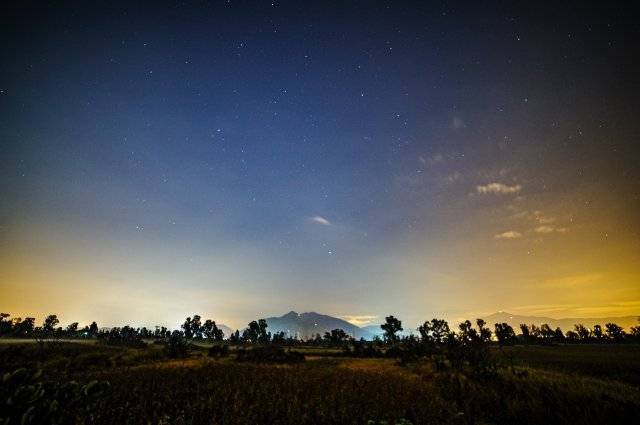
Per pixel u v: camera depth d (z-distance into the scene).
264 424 11.98
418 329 55.41
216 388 17.42
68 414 7.10
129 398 14.41
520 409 13.77
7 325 88.25
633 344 83.75
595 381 19.72
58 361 31.19
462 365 27.56
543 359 38.50
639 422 11.73
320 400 14.78
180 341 46.84
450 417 13.58
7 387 6.21
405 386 19.70
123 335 98.00
